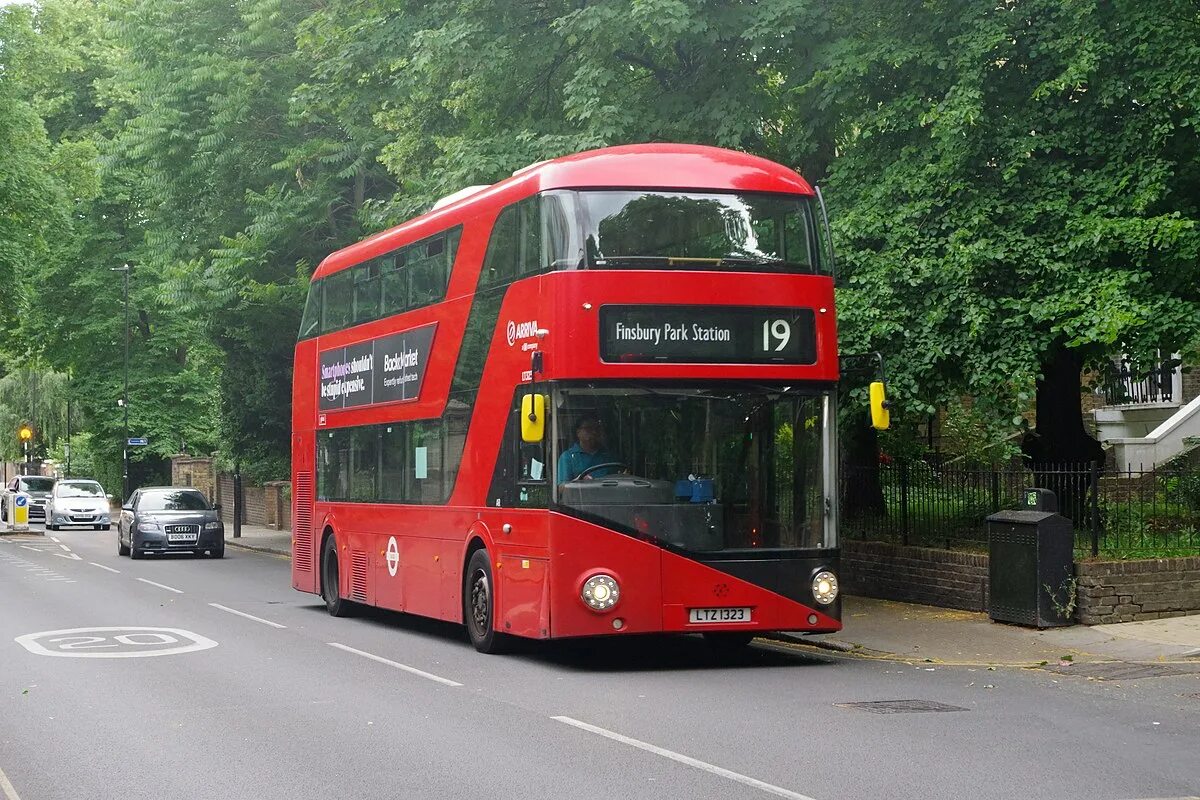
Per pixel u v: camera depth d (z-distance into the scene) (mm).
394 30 22734
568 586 13062
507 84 21750
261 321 35625
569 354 13117
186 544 34781
